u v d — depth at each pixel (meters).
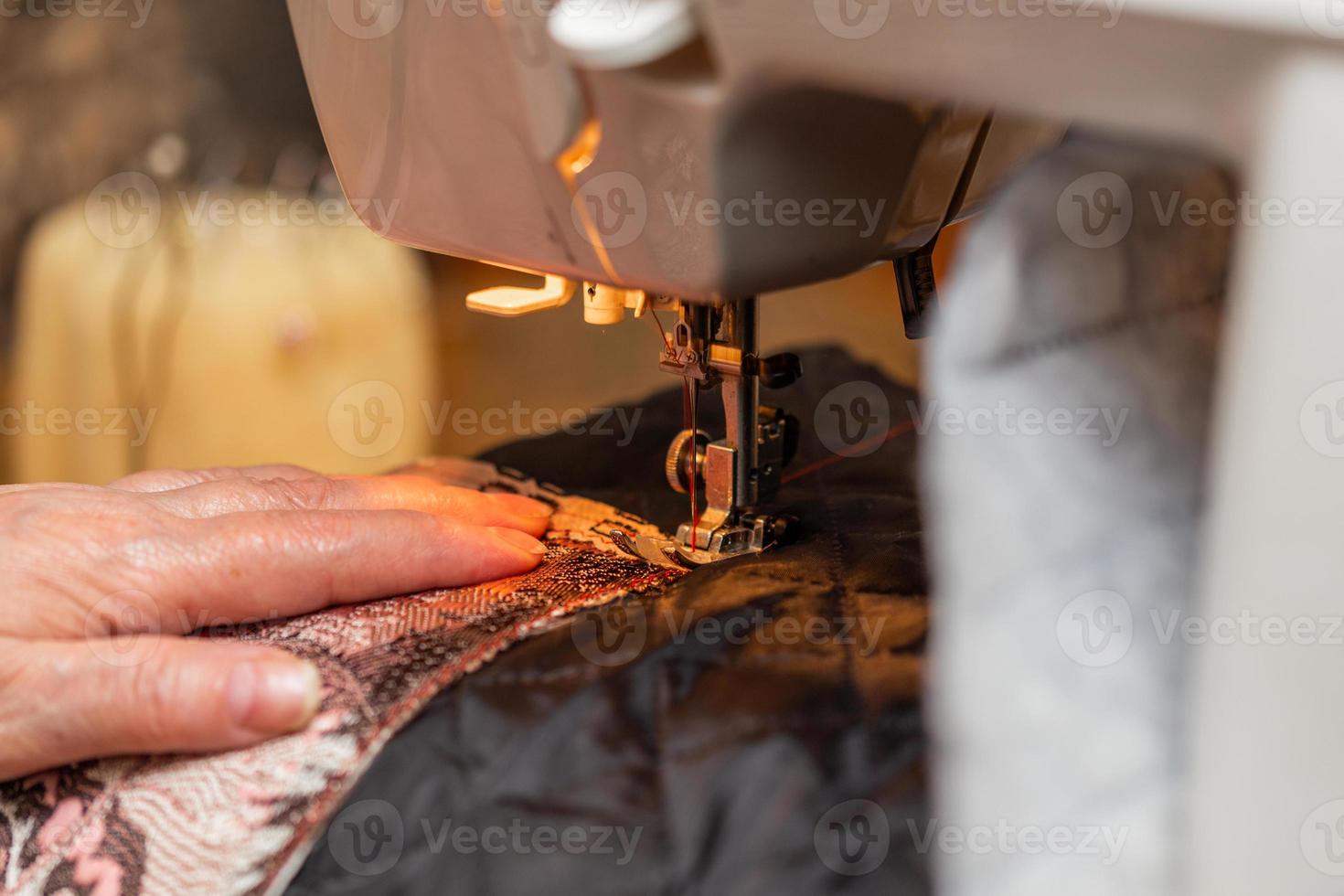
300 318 0.64
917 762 0.33
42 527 0.37
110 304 0.61
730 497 0.40
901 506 0.42
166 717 0.35
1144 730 0.32
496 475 0.46
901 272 0.38
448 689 0.36
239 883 0.34
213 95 0.64
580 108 0.35
